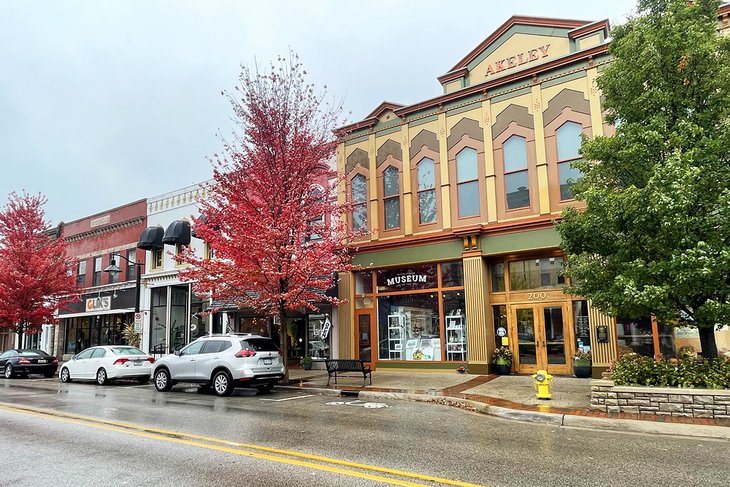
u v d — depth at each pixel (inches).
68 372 760.3
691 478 230.2
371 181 774.5
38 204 1066.7
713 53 377.7
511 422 373.4
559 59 634.8
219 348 564.1
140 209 1103.0
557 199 624.7
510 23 692.1
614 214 385.7
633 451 281.3
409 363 708.7
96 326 1163.3
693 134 366.6
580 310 617.6
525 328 650.2
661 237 369.4
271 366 561.9
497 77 685.3
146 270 1054.4
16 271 982.4
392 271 748.0
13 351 900.0
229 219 618.5
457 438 313.7
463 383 565.9
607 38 628.1
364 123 789.9
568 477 231.0
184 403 481.4
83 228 1235.9
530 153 649.6
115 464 253.9
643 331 566.9
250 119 637.3
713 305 346.9
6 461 262.5
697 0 414.3
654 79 396.5
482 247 665.0
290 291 606.5
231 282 613.0
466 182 697.6
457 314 687.1
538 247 625.9
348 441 304.3
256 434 325.7
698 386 373.4
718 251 346.9
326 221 727.7
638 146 383.6
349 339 760.3
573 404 414.9
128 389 629.9
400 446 291.1
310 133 657.6
